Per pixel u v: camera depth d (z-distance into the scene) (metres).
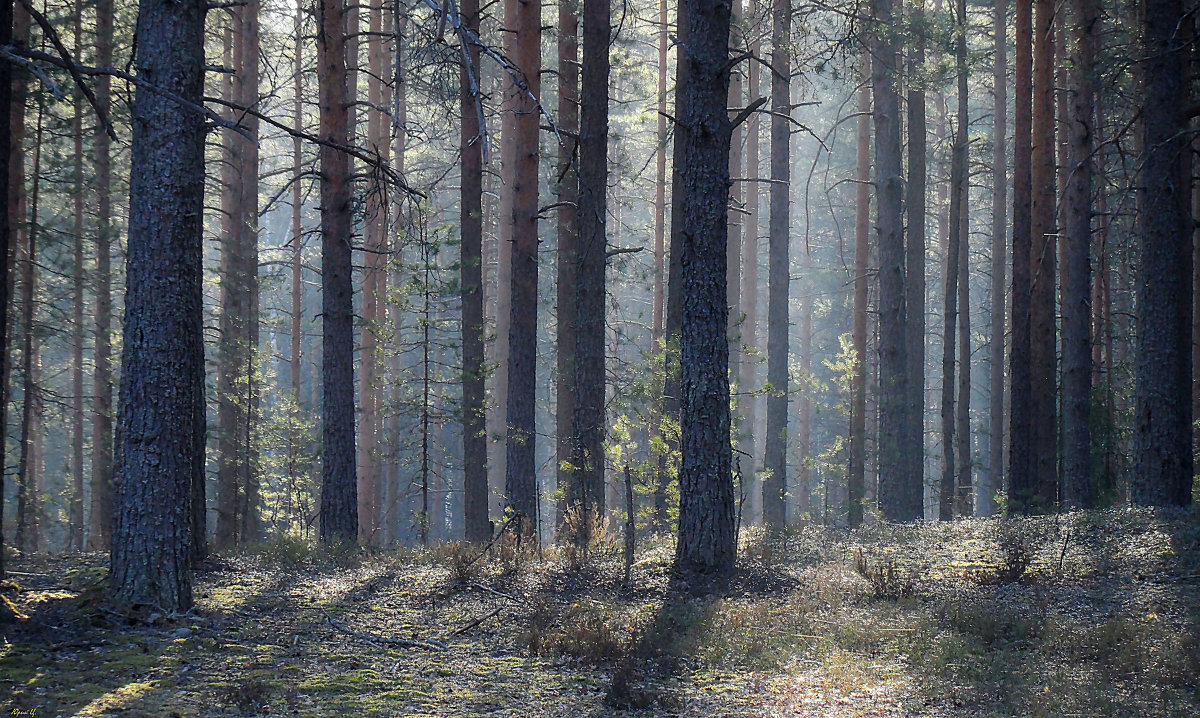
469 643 9.16
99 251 22.81
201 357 13.59
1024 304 21.59
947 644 8.84
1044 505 20.19
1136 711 6.74
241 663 7.85
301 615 10.02
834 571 12.62
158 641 8.38
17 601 9.44
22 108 18.42
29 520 21.80
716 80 12.84
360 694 7.12
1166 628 8.85
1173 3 16.00
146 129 9.16
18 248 21.58
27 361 20.55
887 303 23.92
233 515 22.42
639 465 16.41
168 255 9.21
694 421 12.88
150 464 9.20
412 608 10.62
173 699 6.64
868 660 8.69
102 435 23.34
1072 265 20.14
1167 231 16.16
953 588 11.64
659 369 17.11
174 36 9.20
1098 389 23.56
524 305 17.34
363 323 21.95
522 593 11.51
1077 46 20.31
